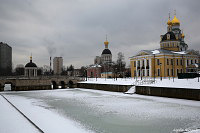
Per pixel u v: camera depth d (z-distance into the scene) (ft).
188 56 347.56
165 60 319.68
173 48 364.79
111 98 208.23
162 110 137.69
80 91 302.86
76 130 92.12
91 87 323.98
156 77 325.62
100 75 541.75
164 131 90.22
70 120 111.96
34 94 268.00
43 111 139.74
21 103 180.96
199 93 163.73
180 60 339.57
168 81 223.71
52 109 148.56
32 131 87.04
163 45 374.63
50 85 350.23
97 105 164.86
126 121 109.09
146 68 335.47
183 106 150.71
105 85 286.46
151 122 106.01
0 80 317.01
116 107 153.28
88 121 109.91
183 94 176.76
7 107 150.41
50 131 89.35
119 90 256.93
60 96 239.30
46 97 230.68
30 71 450.71
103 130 92.84
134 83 251.80
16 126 94.58
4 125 95.96
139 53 350.64
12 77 335.88
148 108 146.10
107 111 138.10
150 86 211.61
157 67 325.83
